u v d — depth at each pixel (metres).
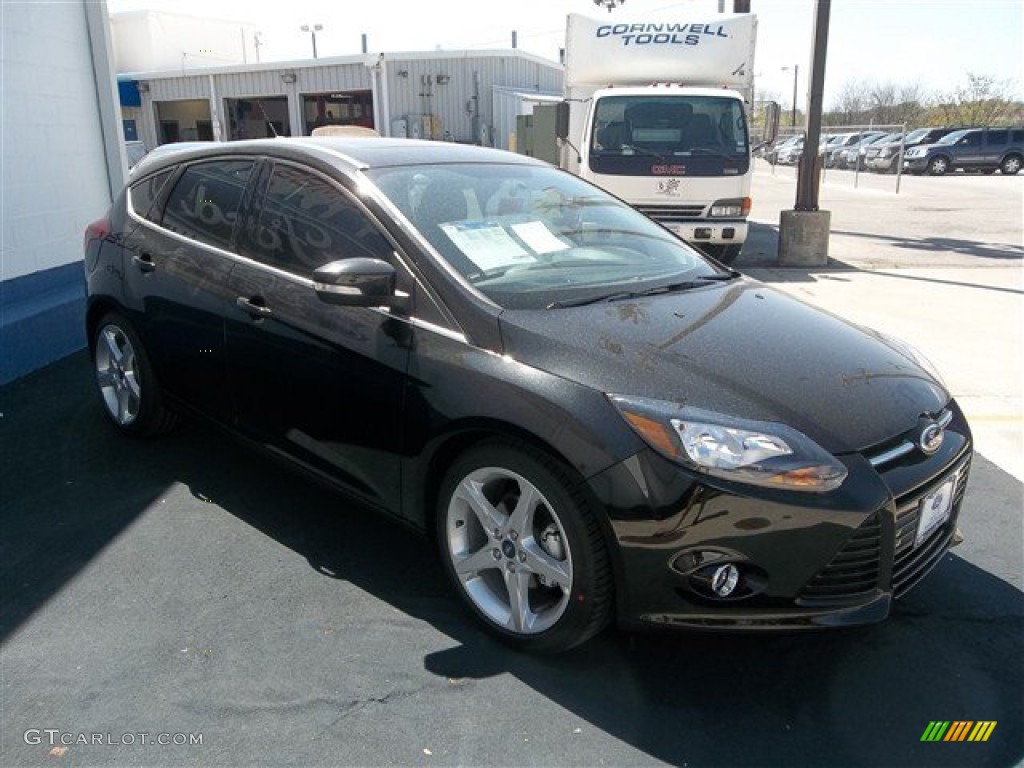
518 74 26.59
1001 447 4.75
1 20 6.36
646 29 11.23
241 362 3.62
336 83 24.92
